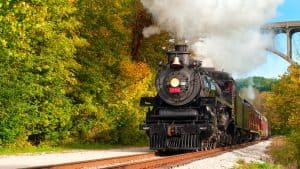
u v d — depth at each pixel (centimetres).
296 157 2130
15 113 1919
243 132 3114
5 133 1886
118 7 2583
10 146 1917
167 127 1895
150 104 2020
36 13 1445
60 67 2122
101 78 2494
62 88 2197
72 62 2244
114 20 2572
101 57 2538
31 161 1454
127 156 1495
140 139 2930
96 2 2495
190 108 1939
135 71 2758
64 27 2177
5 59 1856
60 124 2225
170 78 1961
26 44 1836
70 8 2061
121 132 2725
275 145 2847
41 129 2144
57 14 2050
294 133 2209
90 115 2495
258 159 1956
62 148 2145
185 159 1508
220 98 2167
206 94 1989
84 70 2430
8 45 1495
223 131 2283
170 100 1956
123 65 2694
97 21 2534
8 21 1302
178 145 1916
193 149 1912
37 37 2011
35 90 1998
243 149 2561
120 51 2659
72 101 2392
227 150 2269
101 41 2511
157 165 1255
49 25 2016
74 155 1752
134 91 2825
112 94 2667
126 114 2720
